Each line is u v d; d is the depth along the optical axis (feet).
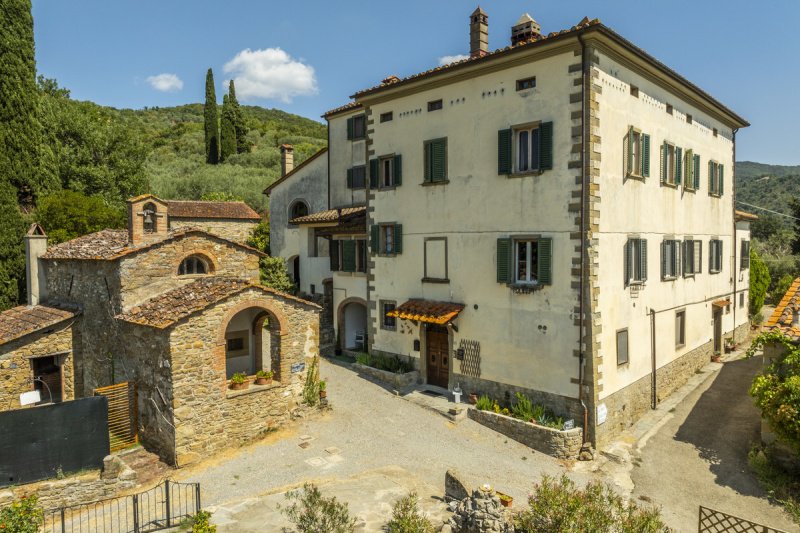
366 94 78.95
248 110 430.61
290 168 132.57
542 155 60.80
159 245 62.39
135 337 56.85
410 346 77.25
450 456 55.83
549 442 57.11
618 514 35.01
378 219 80.59
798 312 53.11
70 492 45.83
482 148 66.80
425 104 73.20
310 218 103.45
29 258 76.23
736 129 99.04
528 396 63.26
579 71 57.72
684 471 54.29
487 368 67.36
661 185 72.08
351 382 76.95
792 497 48.39
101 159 138.10
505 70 64.13
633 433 63.26
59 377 68.80
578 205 58.03
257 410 58.80
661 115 71.87
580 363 58.44
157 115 383.04
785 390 49.14
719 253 92.89
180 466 52.01
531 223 62.28
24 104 96.22
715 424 65.16
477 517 37.99
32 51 98.12
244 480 49.49
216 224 136.05
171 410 52.01
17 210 91.97
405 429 61.98
